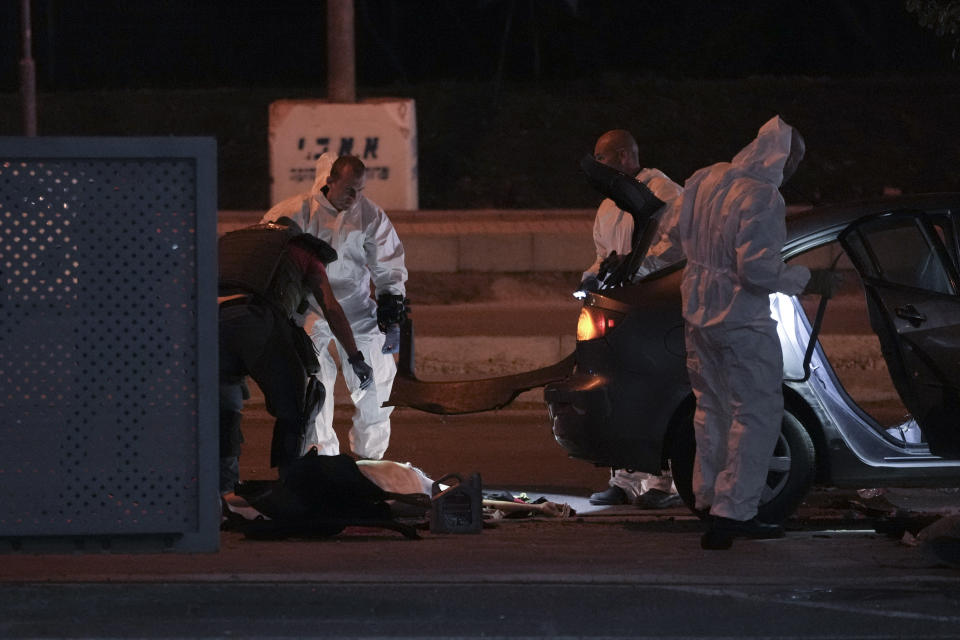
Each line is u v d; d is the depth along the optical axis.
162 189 18.61
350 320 30.83
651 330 26.53
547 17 96.12
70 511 18.77
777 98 88.81
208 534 18.97
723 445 24.61
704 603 19.83
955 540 22.09
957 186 81.19
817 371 26.31
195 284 18.72
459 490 26.41
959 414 24.20
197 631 18.36
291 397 27.03
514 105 89.19
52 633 18.23
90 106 90.56
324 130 71.50
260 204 81.62
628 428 26.53
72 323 18.64
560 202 81.06
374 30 98.75
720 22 97.12
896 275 26.33
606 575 21.11
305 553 23.36
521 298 57.31
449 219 63.12
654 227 27.25
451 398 28.59
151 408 18.80
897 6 96.94
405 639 18.06
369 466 28.77
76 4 101.94
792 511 26.14
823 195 80.06
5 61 101.12
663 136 86.31
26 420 18.66
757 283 23.23
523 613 19.27
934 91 89.12
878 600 20.02
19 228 18.52
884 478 26.34
